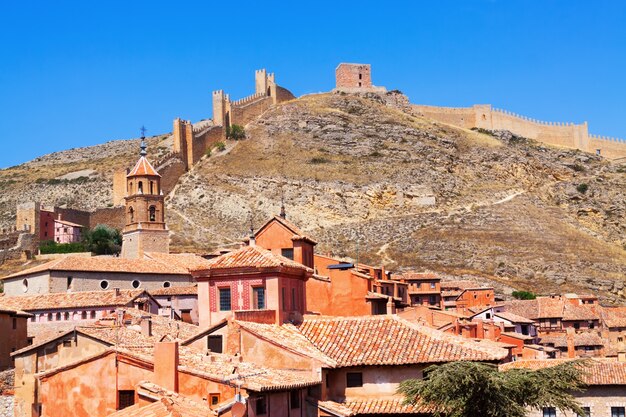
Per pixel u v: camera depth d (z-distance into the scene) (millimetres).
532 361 84812
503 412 51938
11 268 193000
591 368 82062
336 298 82688
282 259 65438
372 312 82438
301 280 67062
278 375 53000
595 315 161875
